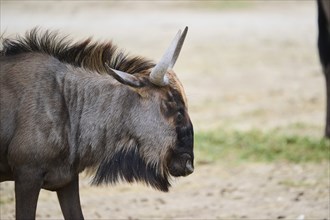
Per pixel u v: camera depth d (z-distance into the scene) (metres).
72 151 23.47
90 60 23.91
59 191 24.22
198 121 49.16
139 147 23.67
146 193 35.56
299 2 105.25
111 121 23.62
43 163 23.09
